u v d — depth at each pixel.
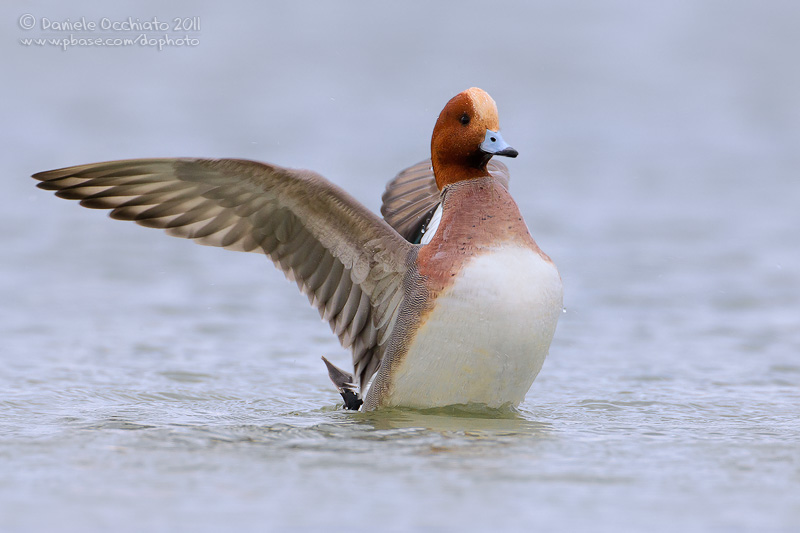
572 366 11.56
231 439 7.96
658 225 18.81
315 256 9.05
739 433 8.43
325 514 6.19
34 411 9.12
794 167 23.61
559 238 17.86
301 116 27.28
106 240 17.78
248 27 38.22
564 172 23.00
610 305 14.34
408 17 40.84
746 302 14.48
